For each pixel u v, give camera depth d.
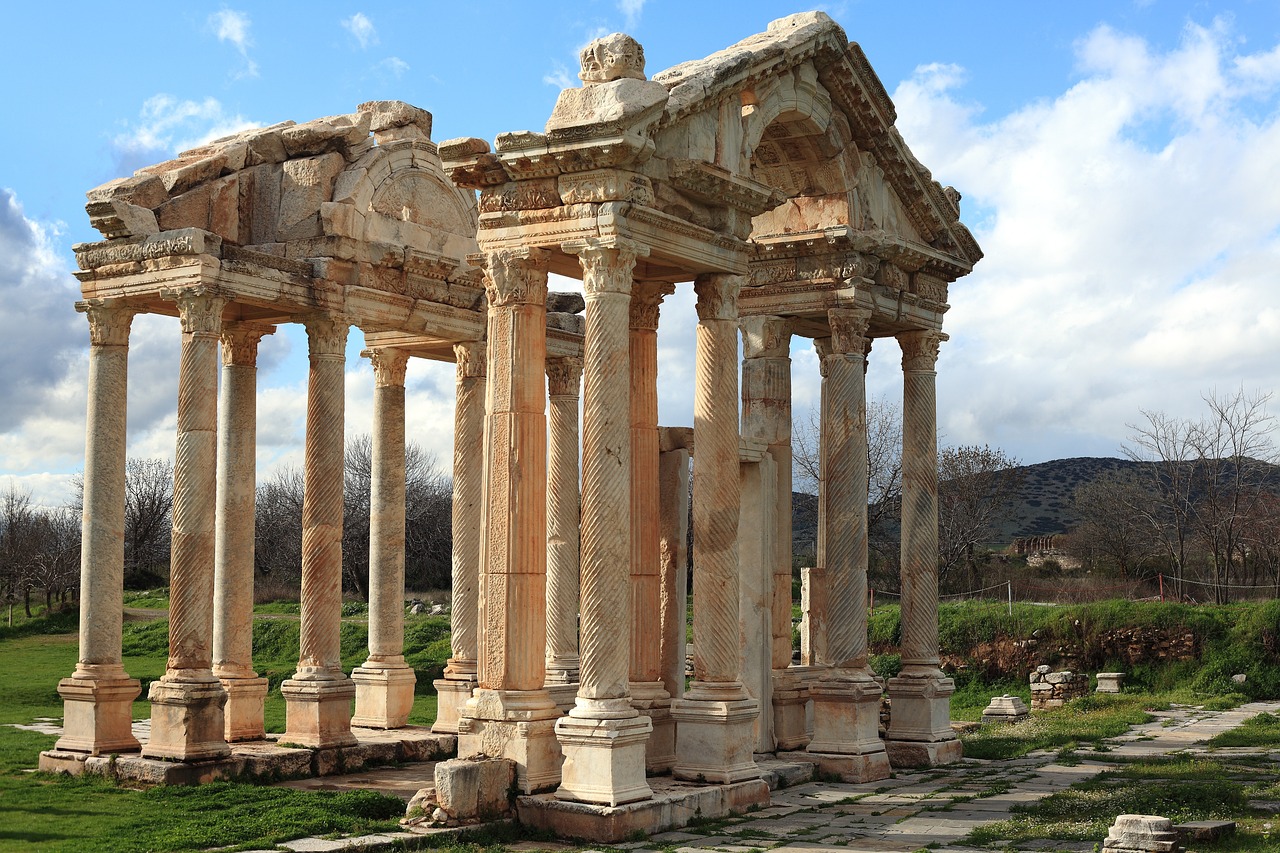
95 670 23.73
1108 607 46.31
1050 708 41.25
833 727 25.55
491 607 19.75
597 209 19.50
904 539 28.64
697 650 21.41
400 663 29.38
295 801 20.00
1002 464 88.44
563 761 19.23
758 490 26.28
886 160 27.20
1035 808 20.97
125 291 24.44
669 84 21.14
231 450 26.48
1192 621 44.94
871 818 20.45
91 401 24.53
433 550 83.62
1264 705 40.72
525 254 20.05
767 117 23.42
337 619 26.06
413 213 28.12
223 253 24.22
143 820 18.45
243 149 26.59
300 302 25.48
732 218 21.83
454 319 28.59
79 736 23.58
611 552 19.17
